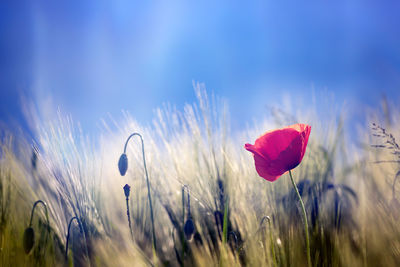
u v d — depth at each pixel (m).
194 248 1.18
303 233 1.17
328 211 1.21
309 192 1.22
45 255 1.14
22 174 1.21
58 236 1.17
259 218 1.20
